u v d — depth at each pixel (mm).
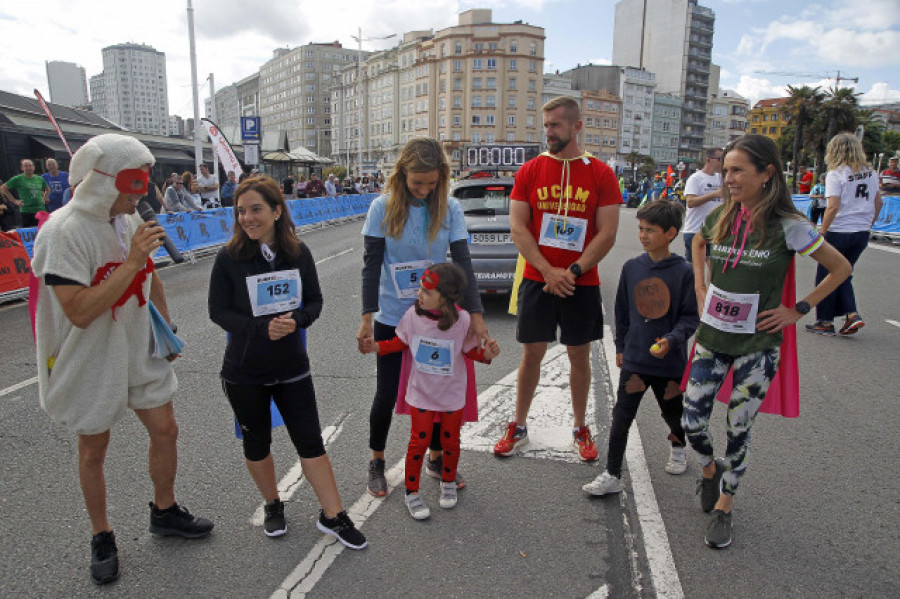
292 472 3348
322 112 153000
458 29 89188
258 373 2551
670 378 2979
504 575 2482
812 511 2961
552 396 4469
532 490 3172
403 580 2447
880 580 2449
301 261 2658
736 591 2381
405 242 3004
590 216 3271
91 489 2416
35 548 2646
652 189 31719
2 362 5328
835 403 4348
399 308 3055
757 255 2564
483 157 12031
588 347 3412
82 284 2232
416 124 99250
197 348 5695
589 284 3318
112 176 2246
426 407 2861
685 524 2857
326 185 26891
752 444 3703
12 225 11273
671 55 116125
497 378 4863
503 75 88812
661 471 3373
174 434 2645
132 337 2459
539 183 3344
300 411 2672
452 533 2787
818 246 2494
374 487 3127
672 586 2408
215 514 2930
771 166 2518
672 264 2957
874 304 7574
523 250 3328
